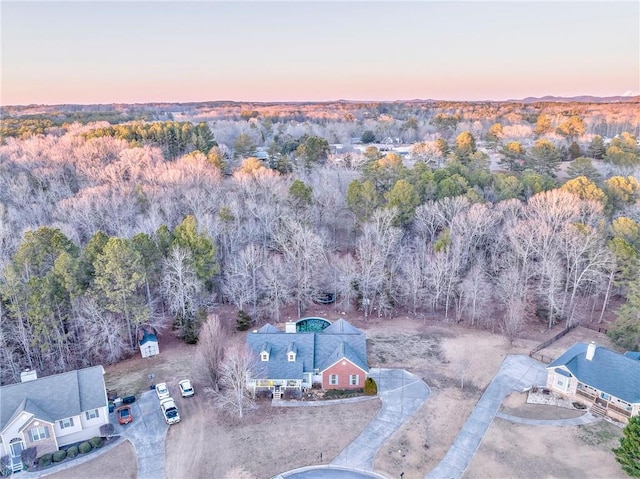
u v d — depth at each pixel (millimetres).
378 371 46250
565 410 39719
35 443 35781
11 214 70062
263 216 70875
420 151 109062
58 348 49344
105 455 35750
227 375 39531
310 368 43500
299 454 35375
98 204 71688
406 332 54750
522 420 38594
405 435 37281
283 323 57031
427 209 68312
